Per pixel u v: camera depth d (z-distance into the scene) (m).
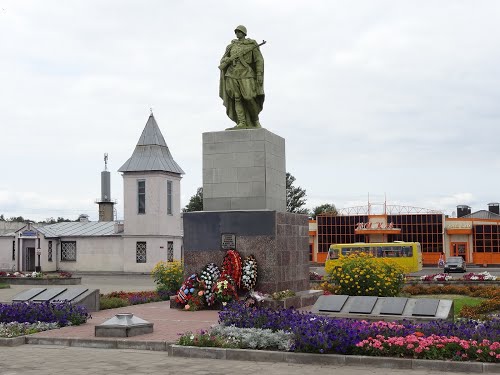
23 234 51.56
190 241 17.95
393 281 18.83
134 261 48.44
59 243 51.38
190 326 14.05
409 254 44.62
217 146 18.23
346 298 13.27
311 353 10.54
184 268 18.05
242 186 17.92
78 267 50.66
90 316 15.53
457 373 9.56
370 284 18.48
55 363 10.67
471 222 58.94
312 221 62.06
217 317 15.60
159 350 11.95
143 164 48.34
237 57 18.64
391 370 9.84
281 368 10.08
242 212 17.47
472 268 54.16
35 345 12.74
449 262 47.91
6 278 37.00
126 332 12.66
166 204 49.25
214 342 11.31
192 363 10.56
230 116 18.91
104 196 60.34
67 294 17.39
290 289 18.00
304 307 17.55
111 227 51.34
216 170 18.20
